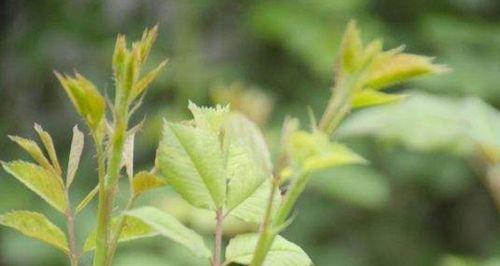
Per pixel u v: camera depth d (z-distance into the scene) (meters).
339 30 2.61
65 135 3.00
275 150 1.92
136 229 0.56
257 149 0.51
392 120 0.93
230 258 0.56
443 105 0.96
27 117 3.03
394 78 0.51
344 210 2.80
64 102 3.04
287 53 2.88
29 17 3.05
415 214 2.95
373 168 2.66
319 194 2.78
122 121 0.53
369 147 2.69
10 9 3.04
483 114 0.94
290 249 0.57
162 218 0.50
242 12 2.90
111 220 0.56
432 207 3.02
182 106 2.49
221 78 2.60
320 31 2.58
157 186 0.55
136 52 0.53
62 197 0.57
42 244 2.30
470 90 2.54
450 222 3.07
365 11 2.82
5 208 2.32
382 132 0.94
